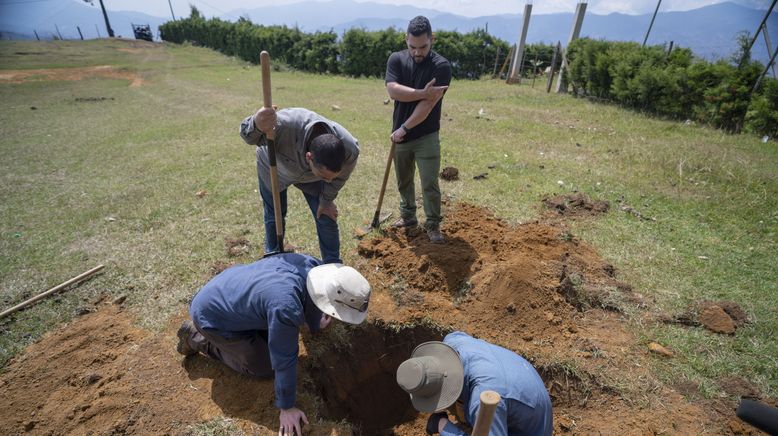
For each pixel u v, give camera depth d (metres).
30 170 7.16
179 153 7.83
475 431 1.76
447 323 3.63
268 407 2.86
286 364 2.45
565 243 4.62
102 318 3.71
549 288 3.78
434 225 4.45
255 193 5.98
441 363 2.29
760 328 3.53
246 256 4.54
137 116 11.24
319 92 14.79
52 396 3.02
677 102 10.52
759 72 9.20
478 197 5.70
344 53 22.23
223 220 5.26
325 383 3.41
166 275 4.24
